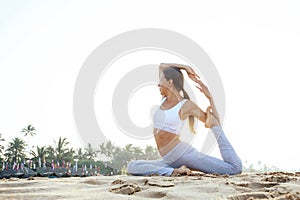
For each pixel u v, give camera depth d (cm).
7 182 278
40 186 263
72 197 216
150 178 318
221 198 212
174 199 214
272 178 311
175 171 373
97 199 208
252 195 222
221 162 405
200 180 302
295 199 198
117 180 286
